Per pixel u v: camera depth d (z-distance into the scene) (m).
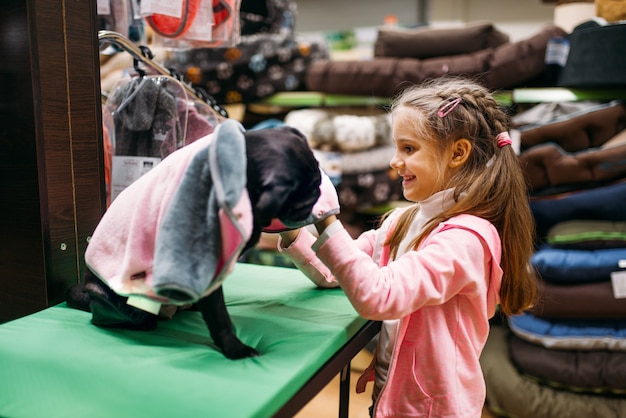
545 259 1.63
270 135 0.68
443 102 0.89
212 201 0.62
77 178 1.01
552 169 1.69
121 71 1.46
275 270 1.21
